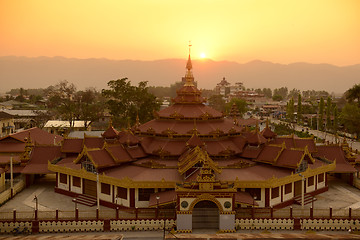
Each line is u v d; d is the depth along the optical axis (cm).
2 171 6322
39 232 4659
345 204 5728
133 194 5266
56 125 14138
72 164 6325
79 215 4791
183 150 6025
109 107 14200
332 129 15875
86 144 6819
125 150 6112
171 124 6581
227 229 4566
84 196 5838
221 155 6044
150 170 5653
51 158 6906
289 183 5691
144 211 4812
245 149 6391
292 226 4781
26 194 6234
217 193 4562
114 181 5353
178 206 4559
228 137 6644
